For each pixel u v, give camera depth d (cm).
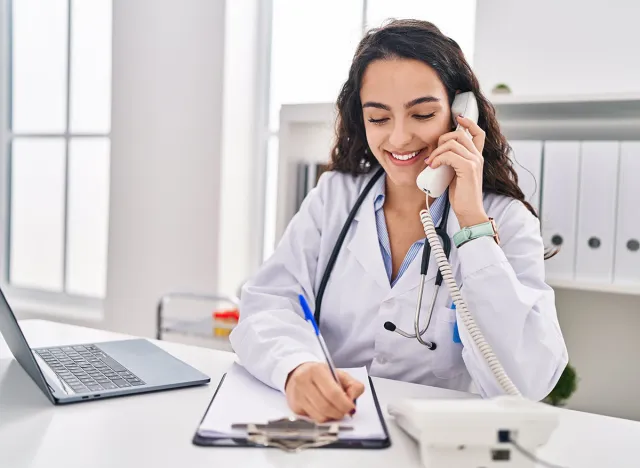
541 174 163
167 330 229
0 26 331
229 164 254
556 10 187
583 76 185
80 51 309
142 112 268
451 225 121
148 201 268
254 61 264
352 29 242
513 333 100
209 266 254
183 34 256
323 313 128
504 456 67
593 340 187
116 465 67
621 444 77
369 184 134
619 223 156
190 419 82
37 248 332
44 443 73
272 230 271
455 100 116
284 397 89
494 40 196
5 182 336
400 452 72
